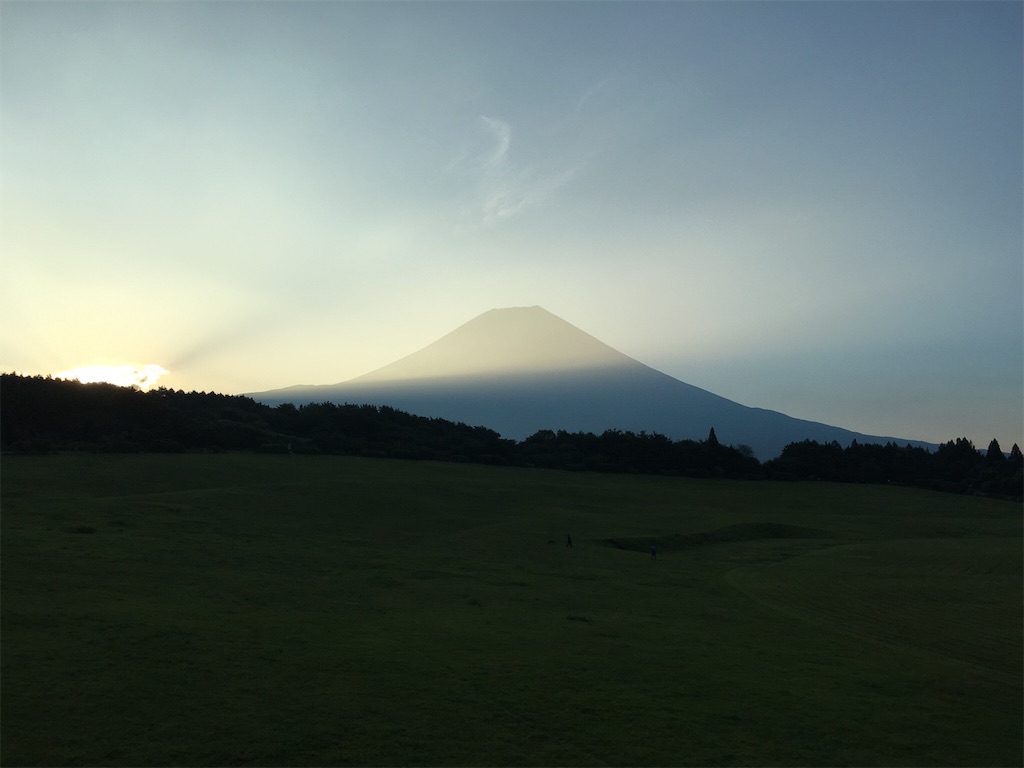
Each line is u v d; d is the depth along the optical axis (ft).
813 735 59.21
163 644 69.36
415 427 449.89
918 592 138.62
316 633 78.69
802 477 445.78
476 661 72.90
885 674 79.71
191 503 197.88
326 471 301.02
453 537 193.77
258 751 49.37
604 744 54.65
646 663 76.74
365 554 143.74
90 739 49.16
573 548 188.03
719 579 152.15
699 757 53.57
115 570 101.50
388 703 59.52
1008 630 107.65
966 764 55.42
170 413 349.20
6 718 51.13
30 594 83.92
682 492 357.41
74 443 288.30
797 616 113.80
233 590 96.94
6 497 182.80
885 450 488.44
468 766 49.52
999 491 419.13
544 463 416.87
